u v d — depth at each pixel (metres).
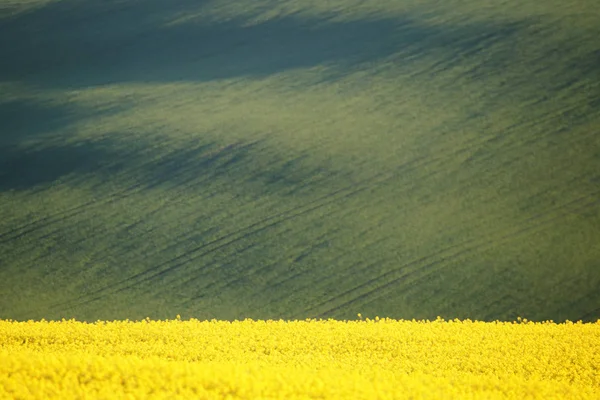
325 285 86.25
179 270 90.69
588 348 38.34
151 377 22.06
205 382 21.59
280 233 97.44
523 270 86.31
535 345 38.50
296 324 42.53
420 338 39.25
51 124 129.88
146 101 136.50
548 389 26.70
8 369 21.45
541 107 122.00
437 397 22.83
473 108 124.62
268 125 124.50
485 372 32.84
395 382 24.06
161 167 114.94
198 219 101.88
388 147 116.06
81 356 25.14
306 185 108.12
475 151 113.12
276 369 24.70
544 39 140.88
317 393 21.61
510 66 135.00
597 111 118.56
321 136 119.94
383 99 130.75
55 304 84.25
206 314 81.38
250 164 113.75
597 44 136.50
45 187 111.62
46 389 19.95
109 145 121.25
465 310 80.31
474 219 97.94
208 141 120.50
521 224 96.00
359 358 33.97
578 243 90.94
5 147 122.62
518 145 113.25
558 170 106.62
